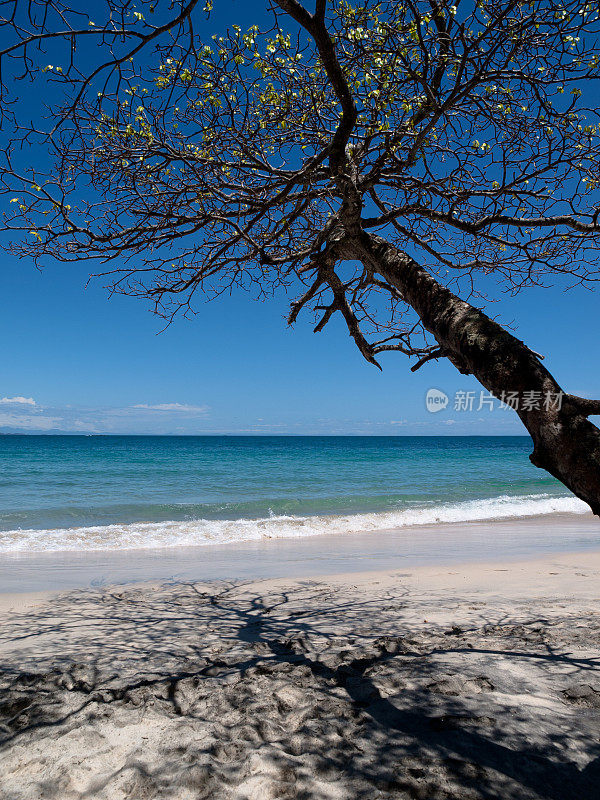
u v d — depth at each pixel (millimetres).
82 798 2227
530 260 4172
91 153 3354
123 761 2504
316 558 9492
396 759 2439
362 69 3443
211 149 3646
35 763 2490
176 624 5203
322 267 4332
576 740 2609
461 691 3189
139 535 12141
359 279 4934
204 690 3350
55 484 24125
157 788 2262
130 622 5301
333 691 3275
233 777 2336
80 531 12656
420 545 10781
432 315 2865
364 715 2896
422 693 3168
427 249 4289
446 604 5750
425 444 110438
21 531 12617
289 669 3666
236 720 2908
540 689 3236
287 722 2891
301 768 2395
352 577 7570
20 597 6535
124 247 3748
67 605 6109
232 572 8250
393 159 3703
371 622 5078
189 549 10648
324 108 3906
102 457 45250
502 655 3854
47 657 4160
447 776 2289
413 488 22922
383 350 4062
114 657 4145
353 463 39219
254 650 4266
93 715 2980
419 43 2791
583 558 8648
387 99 3381
